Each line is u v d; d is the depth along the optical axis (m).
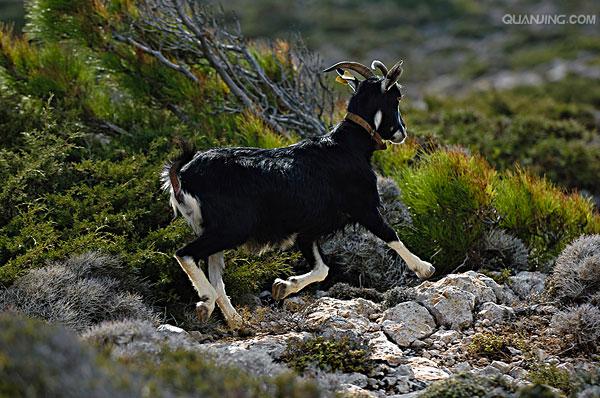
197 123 15.02
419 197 13.27
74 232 10.78
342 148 9.81
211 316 10.45
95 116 14.94
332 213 9.67
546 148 20.19
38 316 8.86
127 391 5.53
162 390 5.79
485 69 45.22
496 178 14.27
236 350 8.09
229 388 6.18
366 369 8.52
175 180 9.21
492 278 11.73
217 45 15.64
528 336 9.88
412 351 9.42
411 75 45.94
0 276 9.63
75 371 5.56
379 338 9.40
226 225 9.02
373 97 10.07
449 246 12.63
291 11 55.78
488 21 55.88
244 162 9.24
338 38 52.16
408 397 7.57
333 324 9.58
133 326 7.75
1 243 10.46
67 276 9.52
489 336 9.53
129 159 12.37
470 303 10.32
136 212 11.23
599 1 57.22
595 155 20.23
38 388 5.33
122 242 10.66
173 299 10.57
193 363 6.62
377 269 12.16
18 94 14.95
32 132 12.56
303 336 9.12
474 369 8.88
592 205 14.25
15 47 15.51
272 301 11.38
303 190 9.36
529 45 50.03
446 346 9.56
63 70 15.06
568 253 11.39
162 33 15.83
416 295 10.51
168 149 13.43
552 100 29.22
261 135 13.97
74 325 8.84
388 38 52.62
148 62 15.64
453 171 13.34
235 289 10.93
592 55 45.84
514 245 12.73
